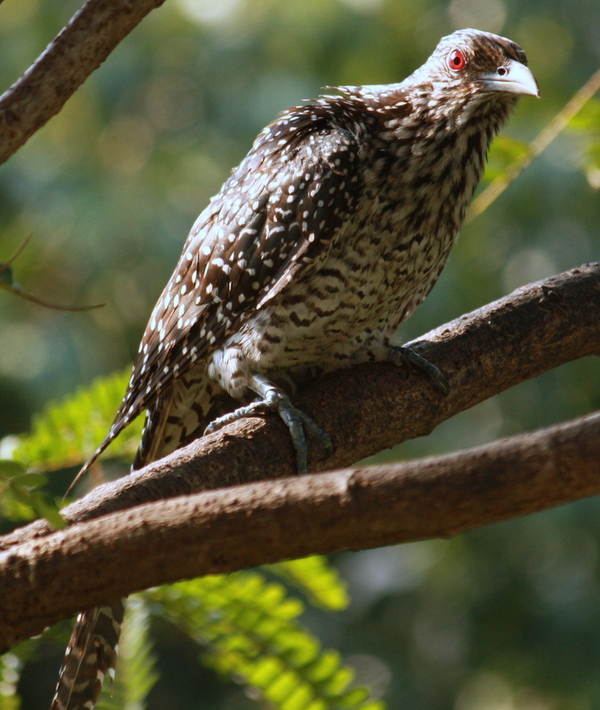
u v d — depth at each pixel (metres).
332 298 6.48
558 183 14.79
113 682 5.52
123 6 3.48
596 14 16.83
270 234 6.52
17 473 3.33
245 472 5.21
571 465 2.89
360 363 6.60
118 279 16.06
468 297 15.48
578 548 16.19
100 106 16.91
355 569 16.81
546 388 16.03
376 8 17.27
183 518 3.19
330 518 3.07
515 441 2.97
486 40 6.72
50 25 16.98
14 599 3.28
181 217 15.95
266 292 6.54
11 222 16.14
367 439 5.84
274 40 17.11
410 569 16.80
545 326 6.16
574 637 15.67
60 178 16.12
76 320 15.67
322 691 5.85
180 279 6.95
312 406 5.78
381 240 6.50
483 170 6.95
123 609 5.58
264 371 6.66
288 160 6.63
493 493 2.95
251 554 3.16
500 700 16.56
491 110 6.82
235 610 5.91
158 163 16.52
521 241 15.63
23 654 5.93
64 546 3.25
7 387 15.08
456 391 6.01
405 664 16.11
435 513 3.00
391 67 17.23
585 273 6.44
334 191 6.41
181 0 17.83
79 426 6.58
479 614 16.36
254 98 16.50
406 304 7.13
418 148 6.60
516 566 16.47
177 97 17.34
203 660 6.31
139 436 7.23
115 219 15.72
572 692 15.40
